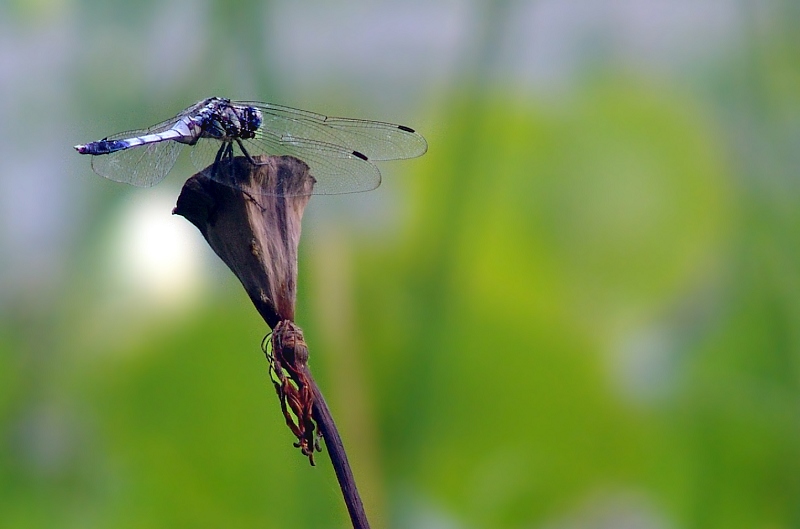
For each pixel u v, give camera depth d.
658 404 2.51
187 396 2.49
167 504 2.49
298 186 2.46
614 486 2.50
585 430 2.50
